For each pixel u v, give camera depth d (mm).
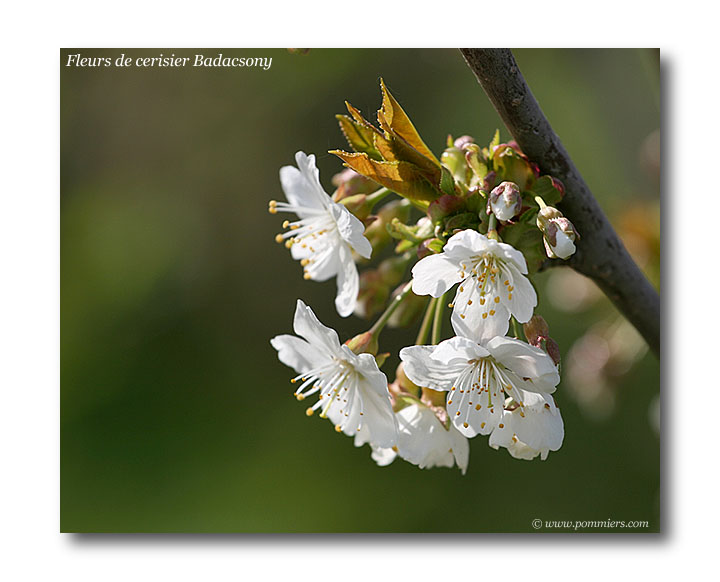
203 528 965
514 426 690
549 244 683
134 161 1097
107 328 1048
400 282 738
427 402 710
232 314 1084
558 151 698
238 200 1108
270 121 1107
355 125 698
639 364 909
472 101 1090
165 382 1043
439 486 985
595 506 949
